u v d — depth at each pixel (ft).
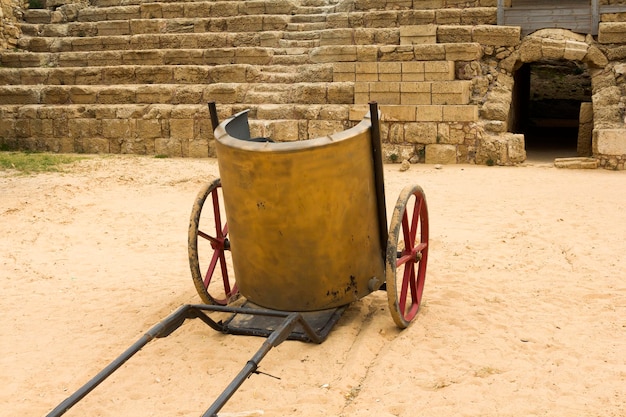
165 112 50.52
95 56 57.00
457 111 45.57
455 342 16.83
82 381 15.52
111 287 22.29
